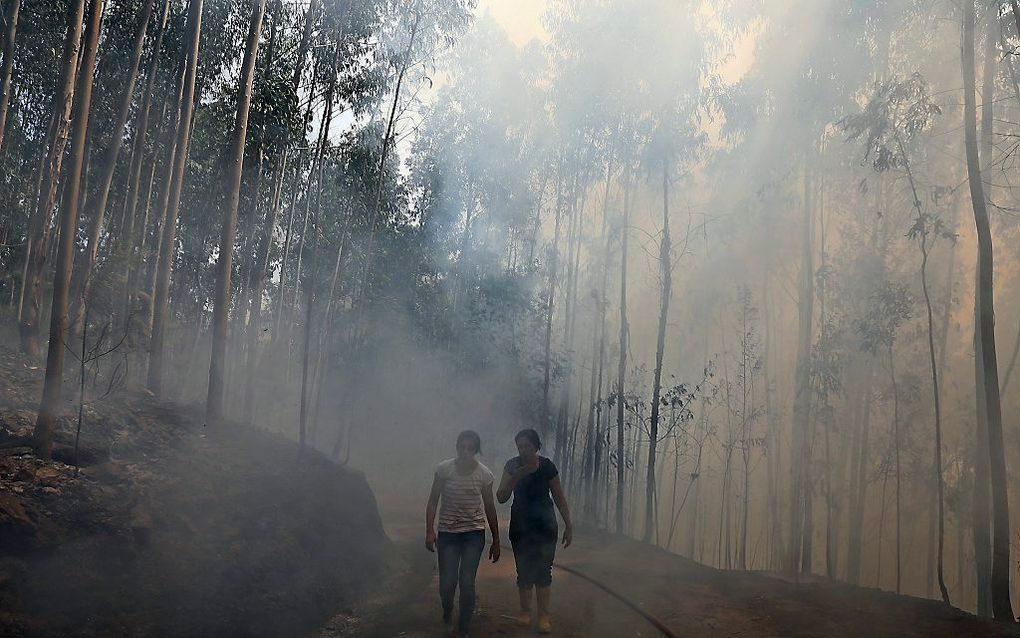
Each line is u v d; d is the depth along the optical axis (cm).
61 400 739
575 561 1010
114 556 500
